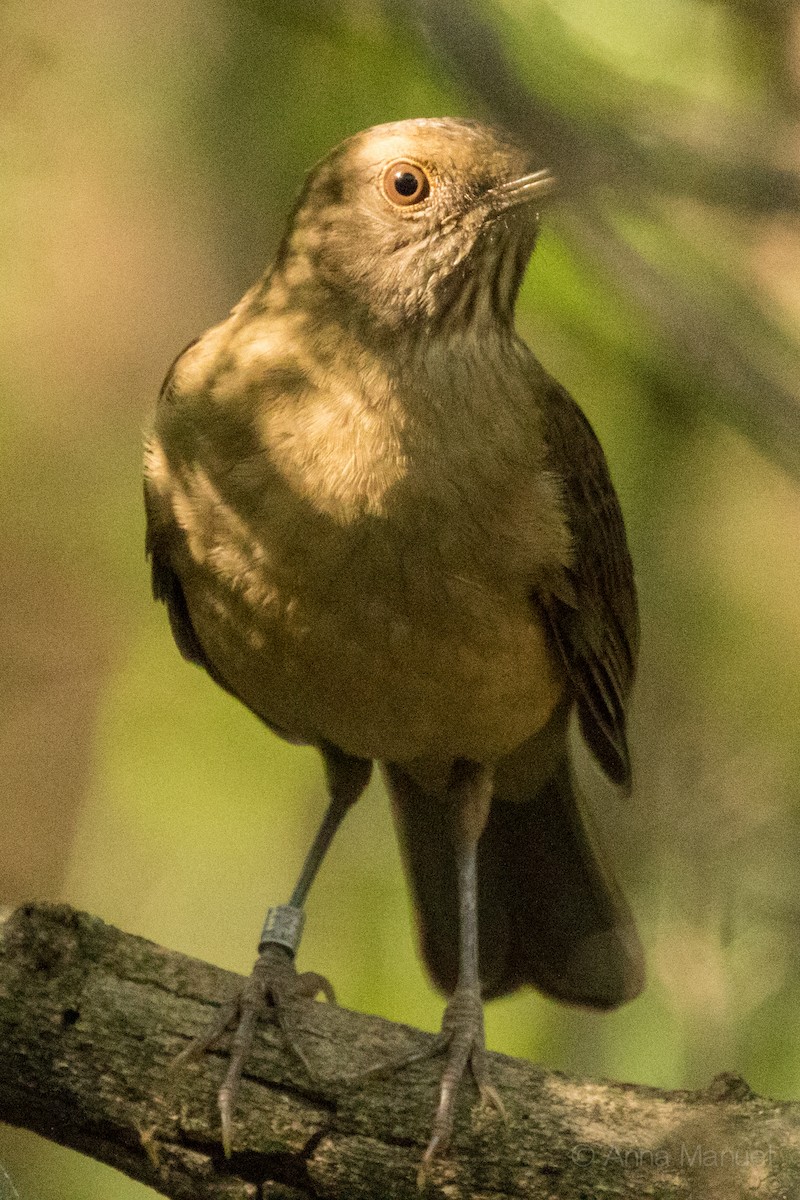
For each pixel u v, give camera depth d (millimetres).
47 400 15328
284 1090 8297
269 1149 8203
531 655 10000
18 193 12969
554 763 11383
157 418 9977
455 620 9508
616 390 12219
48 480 15203
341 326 9445
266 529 9289
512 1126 8219
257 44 12188
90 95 12492
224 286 15258
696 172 5719
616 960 11312
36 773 15570
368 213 9570
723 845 9422
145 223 14523
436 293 9461
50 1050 8156
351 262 9539
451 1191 8156
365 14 10586
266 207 13312
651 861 10727
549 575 9844
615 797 12109
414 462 9258
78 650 15617
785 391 6840
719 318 7199
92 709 15641
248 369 9453
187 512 9609
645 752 11094
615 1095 8305
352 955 12320
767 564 12492
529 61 9648
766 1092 9273
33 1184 11906
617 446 12250
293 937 9430
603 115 6773
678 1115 8156
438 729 10102
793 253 11141
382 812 12922
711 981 9320
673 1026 11000
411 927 12172
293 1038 8422
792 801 9797
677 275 8984
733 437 11969
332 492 9211
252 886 12789
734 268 9844
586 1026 11273
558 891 11719
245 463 9320
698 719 11578
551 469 10016
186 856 12812
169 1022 8320
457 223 9500
